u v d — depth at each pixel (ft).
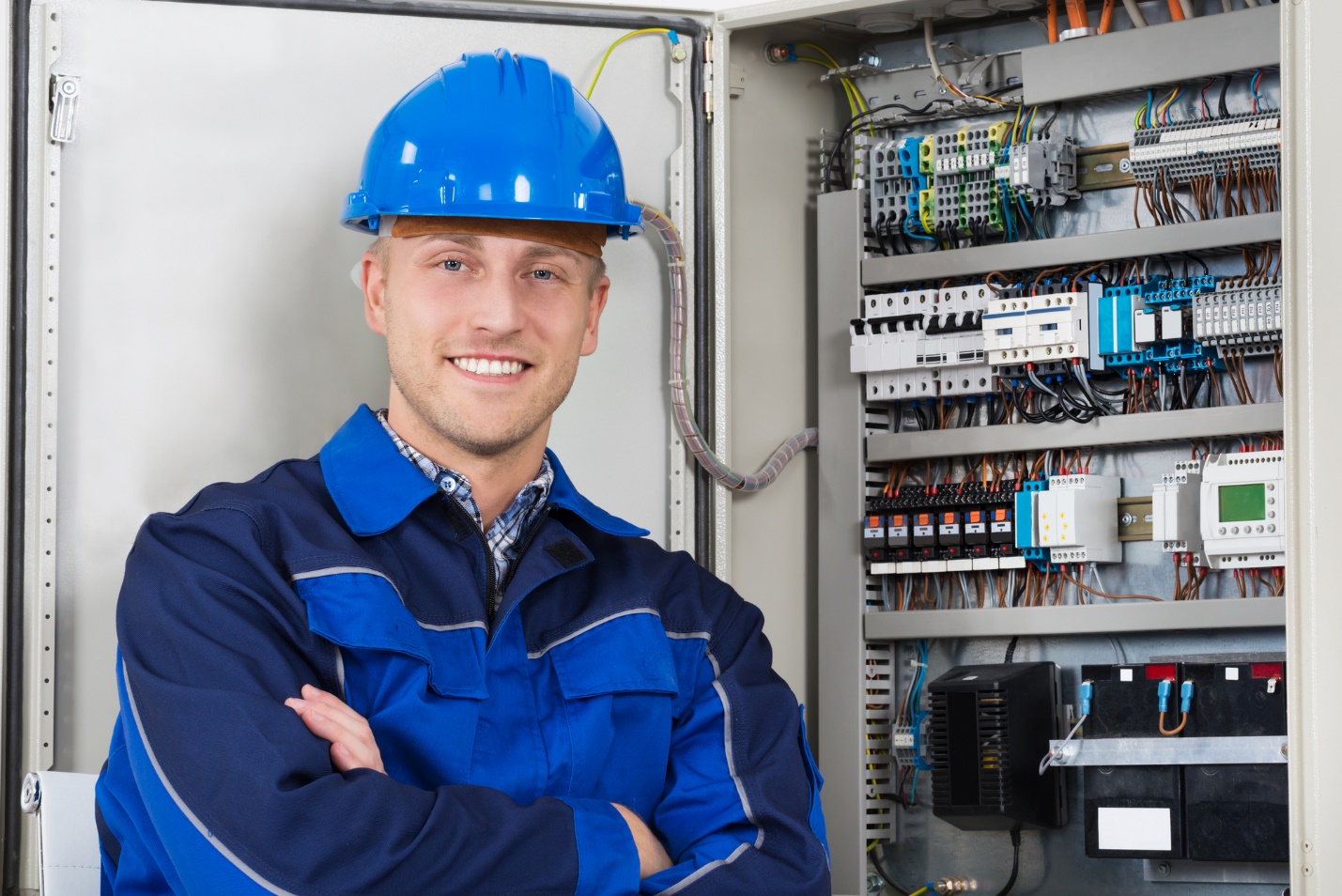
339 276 8.12
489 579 5.90
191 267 7.89
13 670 7.40
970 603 8.77
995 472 8.78
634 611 6.08
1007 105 8.69
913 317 8.72
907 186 8.96
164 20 7.93
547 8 8.48
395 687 5.45
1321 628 6.36
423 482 5.84
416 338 5.91
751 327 8.95
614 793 5.85
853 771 8.77
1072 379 8.46
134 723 5.11
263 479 6.00
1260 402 7.97
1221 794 7.63
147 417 7.77
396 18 8.30
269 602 5.32
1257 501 7.67
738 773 5.91
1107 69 8.22
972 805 8.05
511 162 5.96
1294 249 6.55
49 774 6.04
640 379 8.57
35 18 7.66
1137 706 7.88
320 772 4.90
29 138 7.63
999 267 8.52
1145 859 8.13
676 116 8.70
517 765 5.61
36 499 7.50
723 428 8.61
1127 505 8.33
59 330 7.66
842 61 9.43
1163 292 8.01
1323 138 6.49
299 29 8.14
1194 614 7.84
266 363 7.97
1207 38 7.94
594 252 6.26
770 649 6.66
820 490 9.06
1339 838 6.27
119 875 5.45
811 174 9.34
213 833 4.80
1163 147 8.08
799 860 5.61
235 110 8.01
